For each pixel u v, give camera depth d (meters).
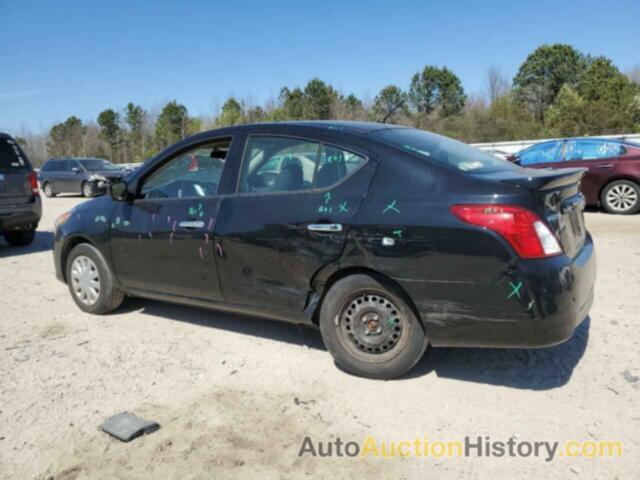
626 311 4.98
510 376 3.81
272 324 5.03
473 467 2.85
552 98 53.34
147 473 2.87
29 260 8.71
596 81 44.56
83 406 3.60
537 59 53.88
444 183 3.45
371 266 3.59
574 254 3.57
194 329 4.98
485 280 3.27
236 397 3.65
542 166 11.55
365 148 3.78
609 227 9.44
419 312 3.50
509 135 40.44
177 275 4.64
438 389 3.66
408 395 3.60
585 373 3.80
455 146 4.18
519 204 3.22
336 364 4.09
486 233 3.24
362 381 3.81
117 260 5.11
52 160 22.75
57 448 3.12
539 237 3.21
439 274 3.39
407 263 3.47
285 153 4.13
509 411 3.37
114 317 5.41
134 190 4.97
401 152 3.67
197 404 3.57
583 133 37.75
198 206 4.47
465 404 3.46
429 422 3.27
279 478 2.80
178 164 4.78
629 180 10.75
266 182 4.19
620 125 37.25
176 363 4.23
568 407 3.38
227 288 4.32
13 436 3.26
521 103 50.09
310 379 3.87
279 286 4.04
